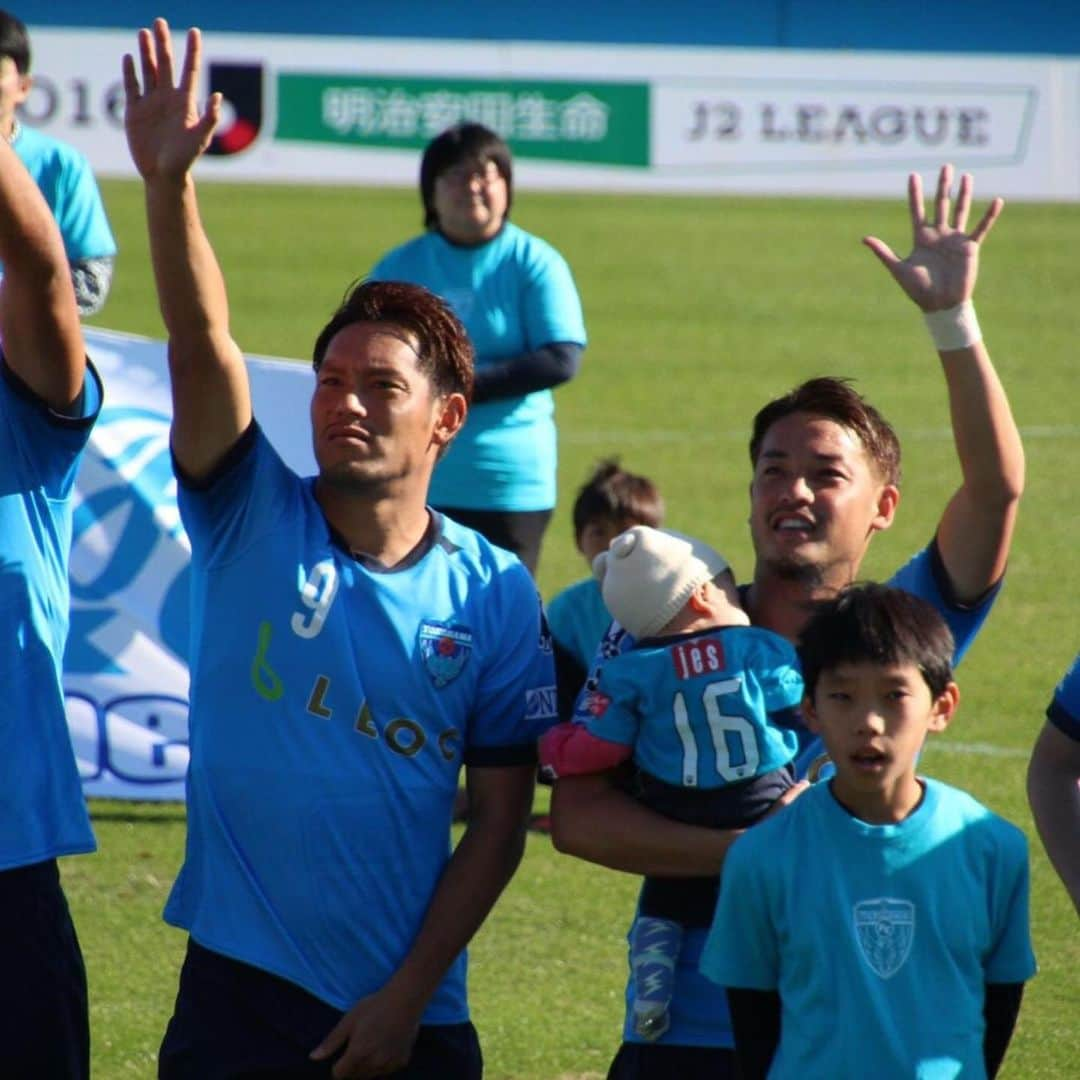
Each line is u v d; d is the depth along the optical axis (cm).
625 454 5134
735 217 8462
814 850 1205
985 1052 1244
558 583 3847
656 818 1292
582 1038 1911
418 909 1331
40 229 1339
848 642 1193
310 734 1304
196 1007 1311
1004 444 1358
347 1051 1281
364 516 1341
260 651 1312
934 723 1226
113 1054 1842
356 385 1320
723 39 10575
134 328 6300
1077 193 8944
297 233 7856
